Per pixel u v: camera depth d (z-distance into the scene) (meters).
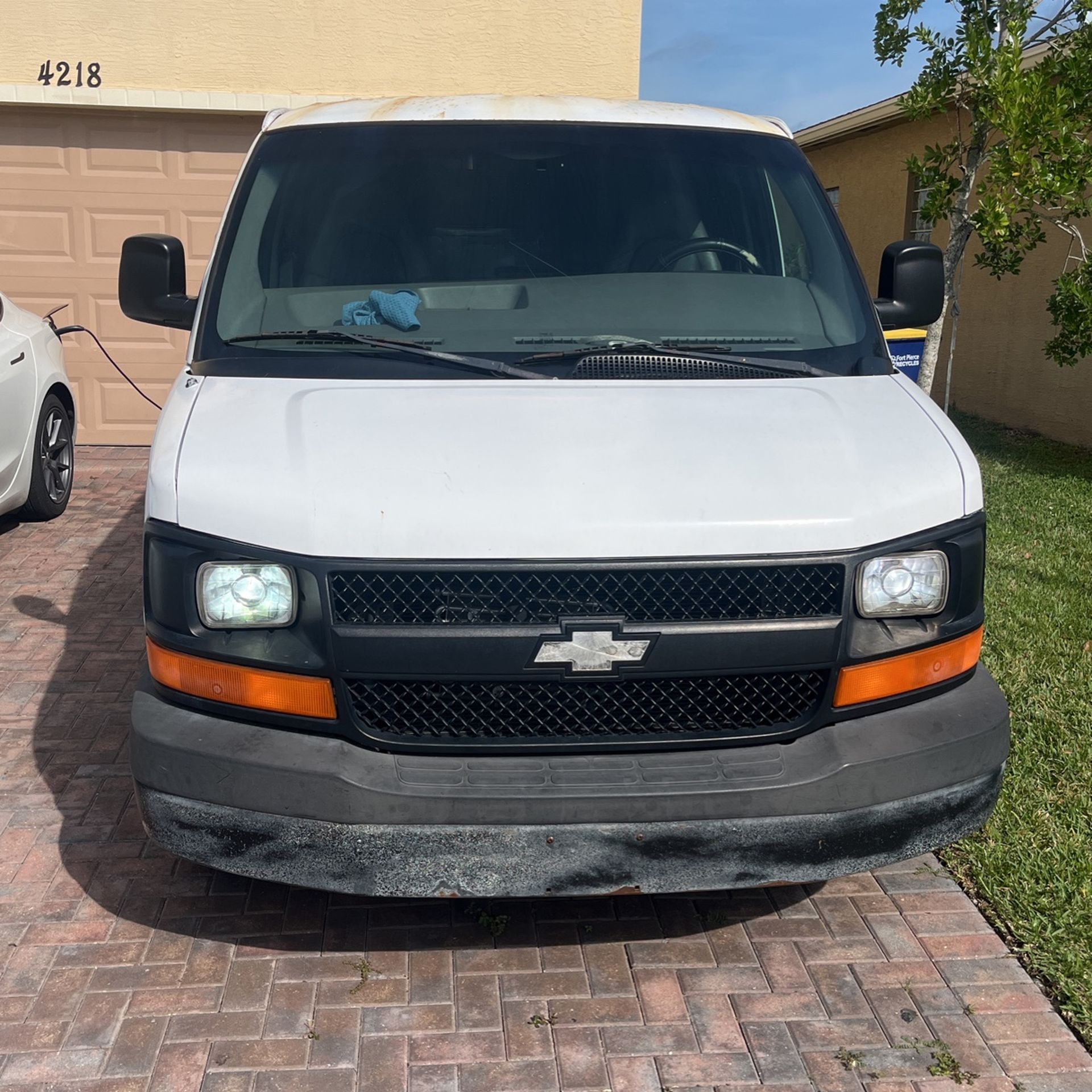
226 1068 2.75
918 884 3.54
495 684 2.66
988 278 12.06
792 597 2.70
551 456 2.76
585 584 2.62
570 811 2.63
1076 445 10.70
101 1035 2.85
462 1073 2.76
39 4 8.60
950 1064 2.81
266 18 8.77
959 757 2.81
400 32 8.90
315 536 2.61
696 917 3.37
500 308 3.47
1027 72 8.01
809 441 2.89
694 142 3.89
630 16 9.03
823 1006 3.01
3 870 3.53
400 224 3.63
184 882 3.48
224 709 2.72
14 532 7.01
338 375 3.17
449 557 2.59
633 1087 2.73
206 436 2.85
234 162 9.09
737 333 3.46
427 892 2.68
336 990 3.03
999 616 5.80
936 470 2.88
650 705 2.72
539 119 3.88
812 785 2.69
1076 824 3.81
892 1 8.47
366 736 2.67
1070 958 3.14
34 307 9.19
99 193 9.05
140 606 5.79
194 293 9.30
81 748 4.32
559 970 3.13
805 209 3.84
